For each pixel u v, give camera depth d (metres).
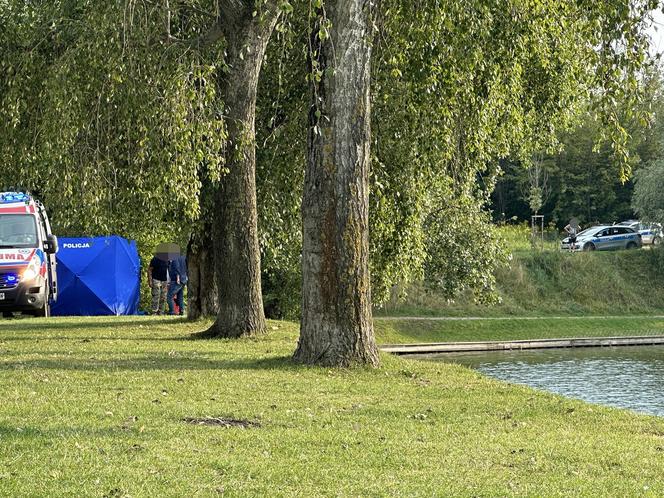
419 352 64.75
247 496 12.20
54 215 34.84
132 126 32.25
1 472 12.76
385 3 27.88
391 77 32.56
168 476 12.95
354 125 25.34
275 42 36.72
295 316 60.31
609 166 134.38
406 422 18.41
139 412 17.66
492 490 13.16
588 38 24.06
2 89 33.56
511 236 100.94
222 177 34.31
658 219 100.56
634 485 14.03
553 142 38.09
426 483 13.41
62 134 30.48
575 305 89.62
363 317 25.97
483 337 75.38
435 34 27.34
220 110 31.08
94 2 29.02
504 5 28.17
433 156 35.62
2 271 42.81
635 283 95.25
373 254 39.06
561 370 54.31
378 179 34.34
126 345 31.47
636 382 48.69
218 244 34.78
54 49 33.22
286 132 38.19
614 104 23.47
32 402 18.27
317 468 13.94
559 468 14.96
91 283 60.03
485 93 31.75
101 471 13.01
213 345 31.67
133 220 39.03
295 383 22.73
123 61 29.73
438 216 52.66
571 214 137.38
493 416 19.89
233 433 16.11
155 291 53.91
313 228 25.77
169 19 30.89
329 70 22.61
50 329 40.06
